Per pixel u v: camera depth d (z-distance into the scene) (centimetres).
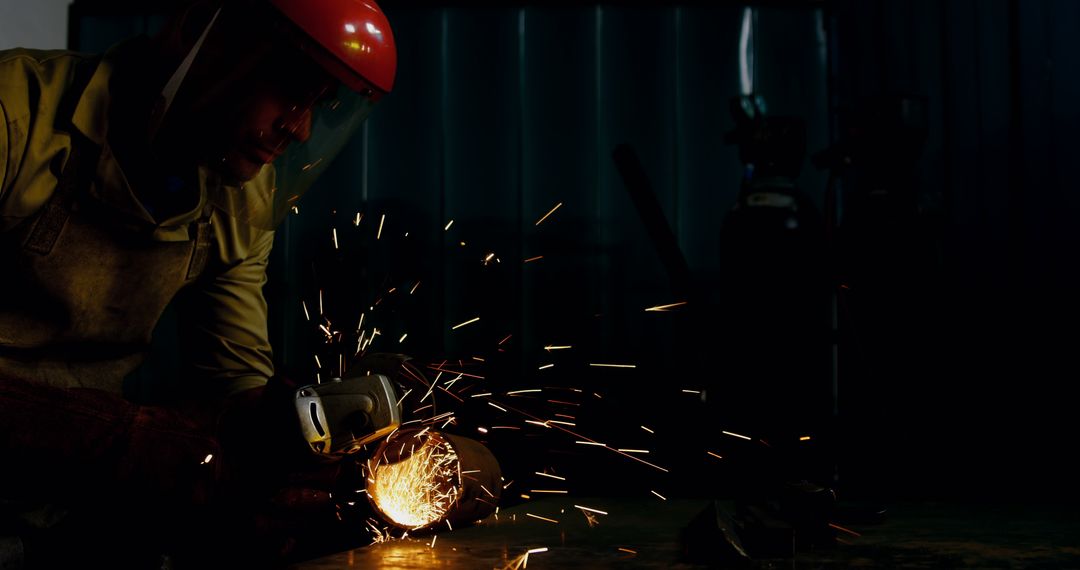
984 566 118
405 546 135
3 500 119
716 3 277
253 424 105
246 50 107
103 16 282
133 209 116
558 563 120
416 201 281
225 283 144
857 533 146
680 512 174
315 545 151
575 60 280
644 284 275
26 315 120
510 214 279
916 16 264
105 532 113
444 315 278
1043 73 253
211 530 110
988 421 246
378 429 108
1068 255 247
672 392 269
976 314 252
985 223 255
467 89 282
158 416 105
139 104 113
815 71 274
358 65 112
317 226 281
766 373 207
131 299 126
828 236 209
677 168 276
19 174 111
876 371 225
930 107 262
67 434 98
